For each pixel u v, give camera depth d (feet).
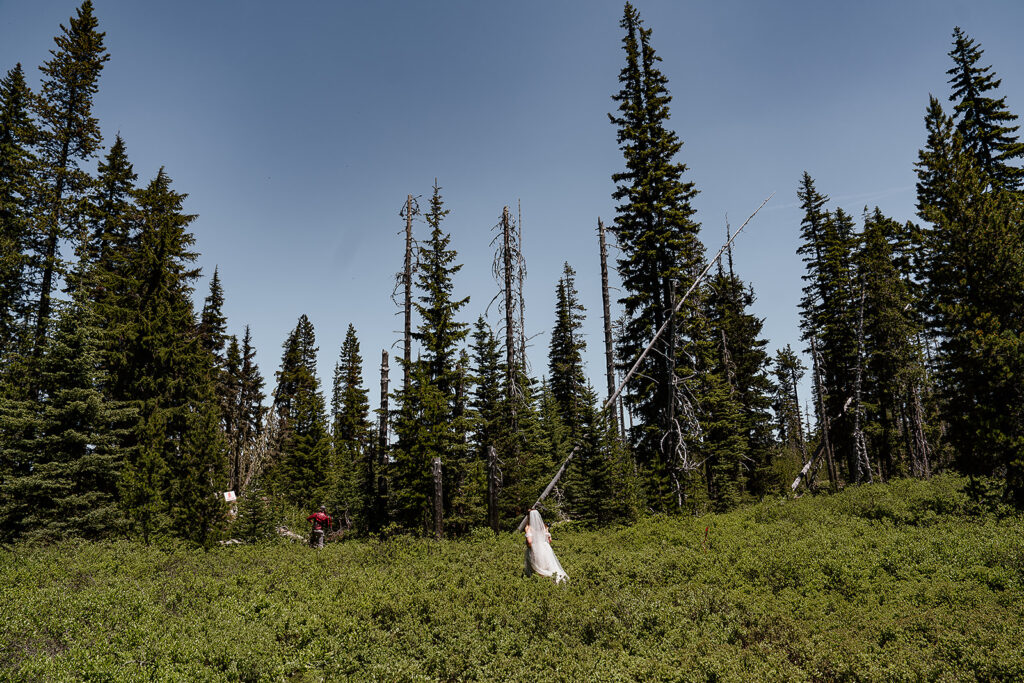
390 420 75.92
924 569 36.83
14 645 27.37
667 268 78.69
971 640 25.39
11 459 58.85
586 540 57.82
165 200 96.32
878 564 38.55
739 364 123.34
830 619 30.73
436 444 71.05
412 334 84.28
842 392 110.01
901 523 50.39
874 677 23.40
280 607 37.40
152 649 28.25
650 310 80.64
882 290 100.17
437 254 87.61
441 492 66.28
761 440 126.31
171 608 36.70
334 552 57.16
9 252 73.26
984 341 52.70
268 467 135.74
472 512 72.02
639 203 78.28
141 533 59.77
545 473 79.71
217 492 64.54
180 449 64.23
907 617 29.19
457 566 48.47
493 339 89.66
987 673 22.44
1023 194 58.34
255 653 29.17
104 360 78.69
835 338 108.58
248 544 64.80
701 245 102.22
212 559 52.42
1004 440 51.31
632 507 69.31
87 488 62.69
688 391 77.97
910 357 99.55
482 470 71.92
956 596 31.35
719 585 38.40
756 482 122.42
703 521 60.70
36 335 73.31
